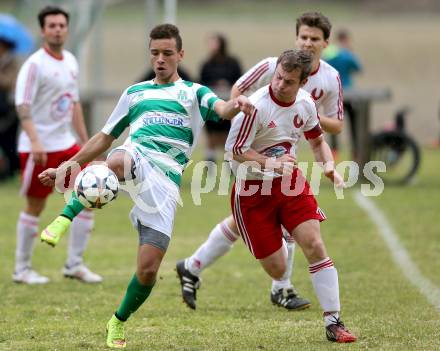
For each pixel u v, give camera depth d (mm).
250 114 18641
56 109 28500
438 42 112438
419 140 74875
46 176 20688
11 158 52750
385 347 19531
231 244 24078
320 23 23328
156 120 20422
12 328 22016
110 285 28094
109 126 20844
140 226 19938
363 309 24016
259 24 137375
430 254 32938
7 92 51469
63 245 35875
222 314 23875
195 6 170000
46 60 28312
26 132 27828
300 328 21859
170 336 21016
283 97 20234
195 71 95250
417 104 84062
